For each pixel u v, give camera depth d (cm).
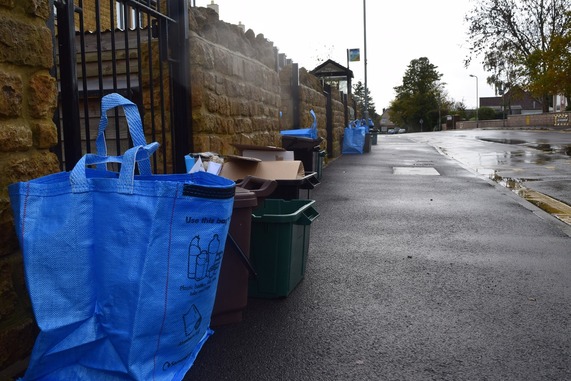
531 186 991
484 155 1752
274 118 772
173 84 497
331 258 489
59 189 202
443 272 444
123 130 557
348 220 669
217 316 324
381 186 995
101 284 209
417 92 10994
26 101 261
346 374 271
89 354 211
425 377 268
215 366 279
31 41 262
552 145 2153
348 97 2231
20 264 257
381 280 423
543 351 296
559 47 4338
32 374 204
